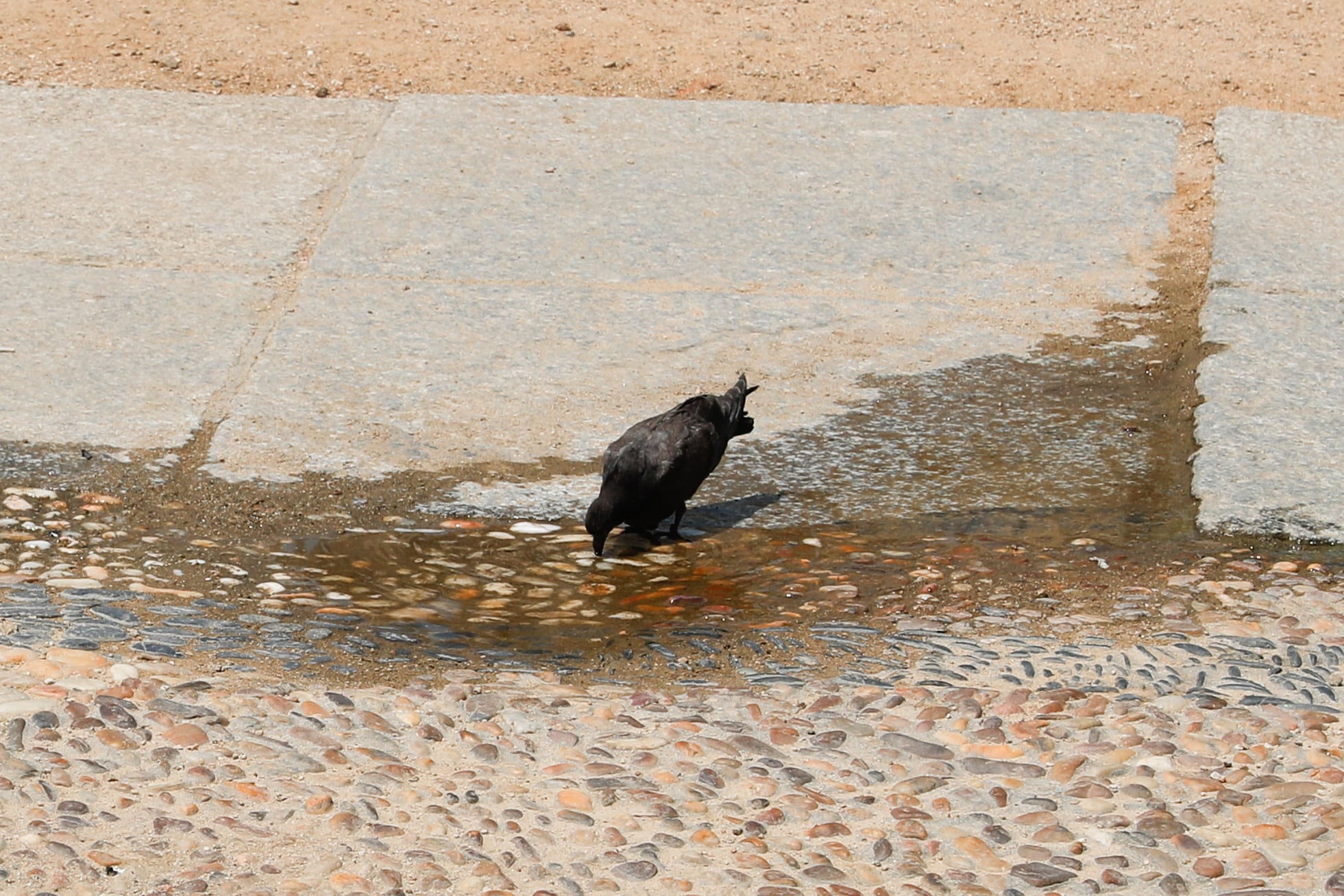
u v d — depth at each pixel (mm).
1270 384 11211
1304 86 17078
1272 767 6805
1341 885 5996
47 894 5695
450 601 8500
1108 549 9117
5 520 9125
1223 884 6023
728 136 15648
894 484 10086
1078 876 6059
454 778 6590
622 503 8961
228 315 12094
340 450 10266
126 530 9141
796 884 5934
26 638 7652
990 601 8461
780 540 9336
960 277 13180
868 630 8117
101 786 6406
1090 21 18859
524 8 18734
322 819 6254
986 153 15414
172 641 7762
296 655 7703
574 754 6816
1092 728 7090
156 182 14320
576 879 5934
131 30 17625
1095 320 12547
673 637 8047
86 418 10477
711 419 9445
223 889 5770
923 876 6023
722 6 19031
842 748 6918
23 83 16297
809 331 12211
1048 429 10852
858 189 14641
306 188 14367
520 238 13562
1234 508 9500
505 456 10297
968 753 6891
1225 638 7984
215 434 10375
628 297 12641
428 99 16234
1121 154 15484
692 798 6496
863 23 18594
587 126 15773
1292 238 13695
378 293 12555
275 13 18234
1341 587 8609
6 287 12305
